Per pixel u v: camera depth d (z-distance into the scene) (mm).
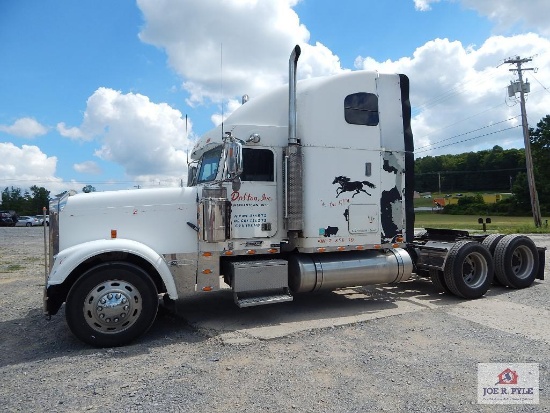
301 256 6797
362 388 3885
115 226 5734
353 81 7016
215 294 8250
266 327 5934
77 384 4078
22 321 6551
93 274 5188
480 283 7781
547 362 4438
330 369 4344
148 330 5887
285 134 6707
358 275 6934
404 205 7395
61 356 4906
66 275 5164
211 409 3523
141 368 4484
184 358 4789
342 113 6895
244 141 6453
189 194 6113
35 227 43938
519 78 33281
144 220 5848
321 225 6695
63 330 6012
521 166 92188
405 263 7273
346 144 6902
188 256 6008
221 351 4977
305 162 6621
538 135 60312
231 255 6277
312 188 6641
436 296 7949
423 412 3436
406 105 7465
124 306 5254
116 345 5266
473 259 7891
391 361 4535
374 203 7102
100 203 5727
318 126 6707
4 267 12734
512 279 8391
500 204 68125
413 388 3869
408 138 7441
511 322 6020
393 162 7273
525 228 31281
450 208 74312
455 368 4312
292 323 6129
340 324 5984
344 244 6863
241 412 3465
